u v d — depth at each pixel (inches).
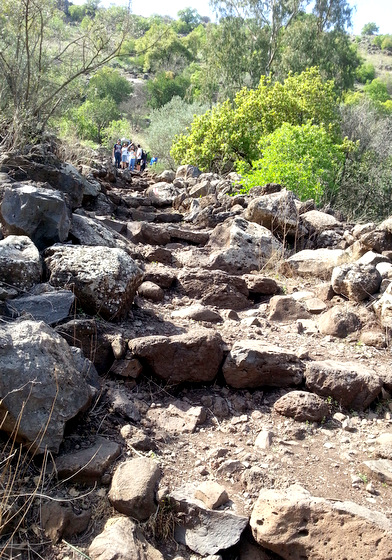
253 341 146.6
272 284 197.3
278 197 257.4
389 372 140.4
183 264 218.2
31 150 274.8
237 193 350.3
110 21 340.8
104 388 123.7
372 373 134.0
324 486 103.3
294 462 110.2
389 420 127.8
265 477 103.4
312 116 650.8
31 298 131.3
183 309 172.4
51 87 360.5
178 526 94.0
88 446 106.0
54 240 176.6
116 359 130.3
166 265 216.4
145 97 2203.5
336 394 130.6
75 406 104.6
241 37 1012.5
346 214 380.8
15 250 147.9
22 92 329.4
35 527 90.0
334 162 411.2
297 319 179.3
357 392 130.5
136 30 350.6
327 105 667.4
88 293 145.3
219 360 133.6
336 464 110.3
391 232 224.7
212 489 97.8
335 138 669.3
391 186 417.4
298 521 89.0
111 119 1267.2
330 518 87.6
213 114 574.6
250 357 132.2
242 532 92.4
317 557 85.4
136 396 126.8
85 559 84.8
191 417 121.6
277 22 1031.6
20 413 95.0
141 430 112.7
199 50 1062.4
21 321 115.0
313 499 91.3
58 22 388.2
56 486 96.8
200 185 364.2
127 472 96.9
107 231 211.3
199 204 318.0
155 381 132.3
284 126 378.9
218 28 1019.9
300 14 1078.4
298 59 1007.0
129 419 116.8
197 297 187.0
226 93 1011.9
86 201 287.0
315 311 183.6
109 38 340.2
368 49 4606.3
